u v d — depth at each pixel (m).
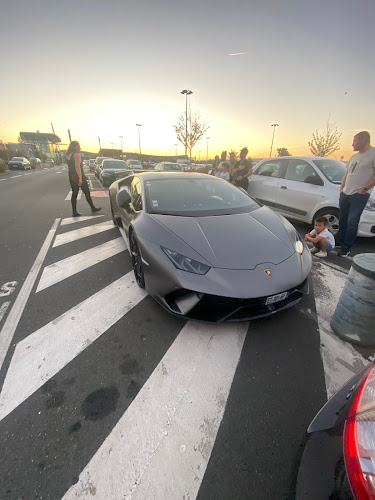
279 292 1.81
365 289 1.74
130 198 2.86
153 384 1.56
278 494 1.06
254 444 1.25
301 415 1.39
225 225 2.32
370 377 0.88
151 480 1.10
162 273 1.93
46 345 1.85
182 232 2.14
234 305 1.80
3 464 1.14
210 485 1.09
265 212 2.77
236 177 5.87
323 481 0.77
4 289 2.60
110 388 1.53
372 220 3.79
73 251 3.63
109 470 1.13
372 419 0.73
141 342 1.89
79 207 6.84
